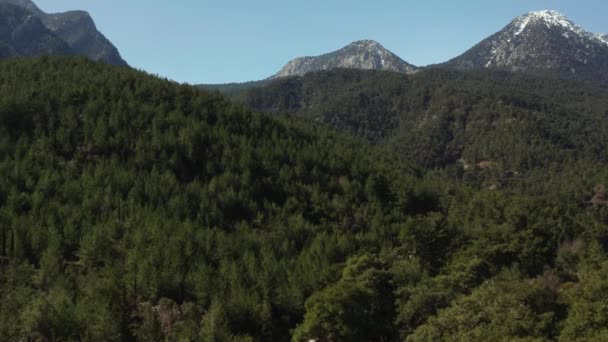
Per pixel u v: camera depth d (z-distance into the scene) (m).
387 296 71.94
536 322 50.38
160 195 99.62
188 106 140.25
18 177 95.06
